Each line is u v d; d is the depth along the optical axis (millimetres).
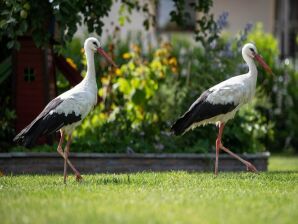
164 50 17328
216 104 12789
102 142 15109
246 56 13344
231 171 14750
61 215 7723
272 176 11836
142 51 20625
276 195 9438
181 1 16047
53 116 11133
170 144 15523
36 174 13461
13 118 15266
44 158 13977
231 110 12969
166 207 8219
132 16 25172
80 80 15266
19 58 14977
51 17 14164
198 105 12820
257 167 15320
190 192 9547
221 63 16453
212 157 15016
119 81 15969
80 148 14898
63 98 11359
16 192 9578
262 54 22328
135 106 15906
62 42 13336
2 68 15297
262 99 19781
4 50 16062
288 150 22781
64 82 16828
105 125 15484
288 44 27562
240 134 15844
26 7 13055
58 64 15492
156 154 14727
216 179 11289
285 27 27312
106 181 10883
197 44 24375
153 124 15820
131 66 16422
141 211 7934
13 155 13781
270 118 20859
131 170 14500
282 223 7430
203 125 14391
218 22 16062
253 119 16891
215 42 16453
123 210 8000
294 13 27766
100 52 12109
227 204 8539
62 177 12078
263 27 27500
